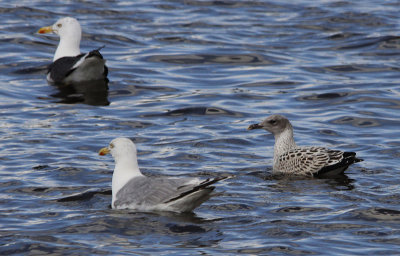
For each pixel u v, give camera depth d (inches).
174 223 463.5
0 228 455.2
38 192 525.3
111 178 558.3
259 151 641.0
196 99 788.0
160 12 1155.9
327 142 659.4
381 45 999.0
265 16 1144.2
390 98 789.2
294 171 587.2
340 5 1198.3
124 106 765.3
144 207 482.9
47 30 908.6
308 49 990.4
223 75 883.4
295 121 719.7
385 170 583.5
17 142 636.7
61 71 858.8
